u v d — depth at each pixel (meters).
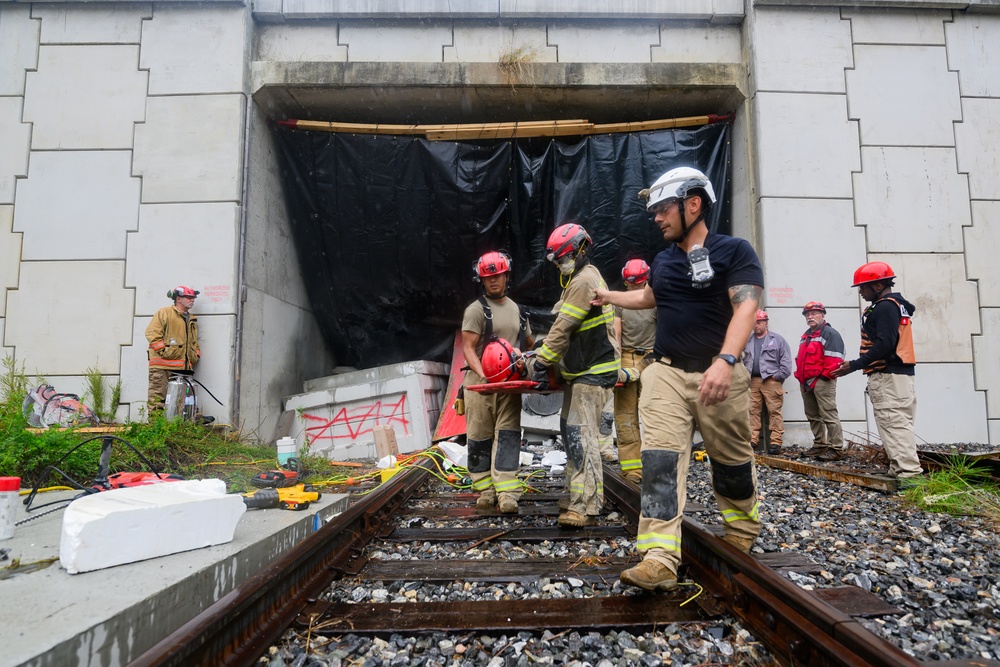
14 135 8.69
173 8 8.82
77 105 8.71
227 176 8.52
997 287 8.95
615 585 2.85
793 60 9.11
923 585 2.89
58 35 8.80
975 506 4.54
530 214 9.47
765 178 8.91
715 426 2.75
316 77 8.91
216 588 2.59
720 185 9.49
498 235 9.66
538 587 2.87
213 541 2.88
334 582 2.94
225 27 8.80
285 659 2.12
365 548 3.53
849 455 7.73
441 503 5.03
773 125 9.00
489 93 9.27
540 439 8.86
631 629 2.31
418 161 9.32
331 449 8.79
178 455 6.48
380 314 10.77
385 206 9.65
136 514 2.57
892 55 9.20
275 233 9.48
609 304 3.71
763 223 8.86
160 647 1.66
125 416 8.26
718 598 2.49
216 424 7.93
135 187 8.58
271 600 2.39
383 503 4.37
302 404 9.24
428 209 9.59
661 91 9.26
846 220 8.93
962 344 8.87
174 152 8.59
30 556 2.64
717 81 9.12
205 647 1.86
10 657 1.61
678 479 2.69
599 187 9.29
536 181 9.32
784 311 8.75
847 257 8.88
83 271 8.49
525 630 2.29
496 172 9.32
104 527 2.46
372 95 9.25
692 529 3.03
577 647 2.17
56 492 4.39
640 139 9.31
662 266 2.83
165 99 8.69
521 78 9.02
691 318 2.71
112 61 8.77
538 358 3.79
